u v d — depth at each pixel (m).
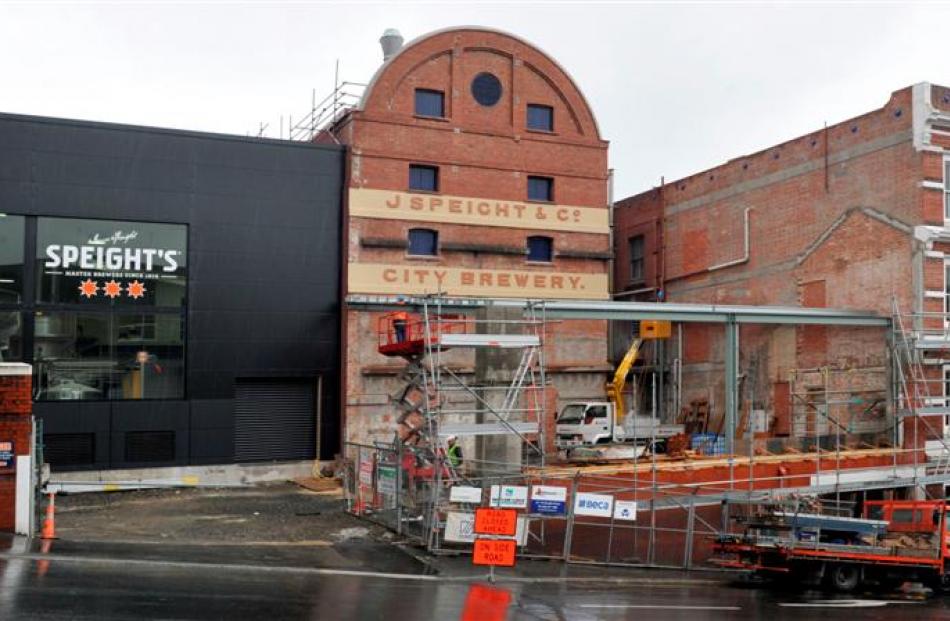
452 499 19.03
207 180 29.45
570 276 34.78
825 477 26.95
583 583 18.08
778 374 35.00
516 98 34.28
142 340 28.42
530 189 34.81
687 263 39.97
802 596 18.59
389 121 32.16
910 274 29.62
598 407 32.72
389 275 31.86
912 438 29.41
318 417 30.59
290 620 11.98
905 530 21.28
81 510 23.73
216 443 28.98
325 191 31.20
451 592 15.45
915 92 29.61
